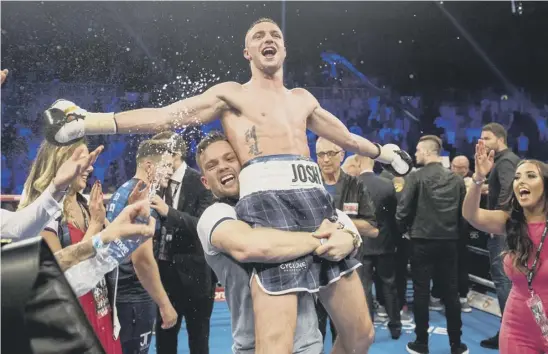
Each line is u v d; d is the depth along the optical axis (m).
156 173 2.47
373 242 4.03
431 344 4.33
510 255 2.36
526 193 2.30
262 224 1.83
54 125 1.83
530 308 2.26
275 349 1.73
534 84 12.52
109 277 1.94
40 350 0.56
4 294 0.56
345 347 2.11
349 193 3.33
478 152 2.44
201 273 2.72
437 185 3.87
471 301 5.59
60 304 0.58
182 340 4.34
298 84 12.53
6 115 9.24
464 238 5.16
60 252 1.30
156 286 2.26
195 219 2.58
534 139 11.27
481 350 4.22
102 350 0.60
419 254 3.96
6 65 9.30
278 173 1.90
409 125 12.40
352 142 2.38
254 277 1.81
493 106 12.38
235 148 2.00
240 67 10.84
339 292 1.98
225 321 4.98
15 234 1.39
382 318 4.91
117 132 1.90
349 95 12.55
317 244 1.81
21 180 8.97
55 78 9.48
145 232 1.31
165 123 1.93
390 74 12.77
